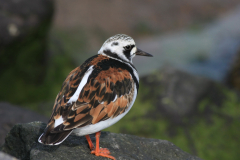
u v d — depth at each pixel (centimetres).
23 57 1609
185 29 3186
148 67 2514
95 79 645
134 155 747
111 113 647
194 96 1360
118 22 3069
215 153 1211
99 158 691
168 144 813
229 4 3675
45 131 591
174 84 1398
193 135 1252
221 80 2248
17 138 760
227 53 2720
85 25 2895
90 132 639
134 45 807
